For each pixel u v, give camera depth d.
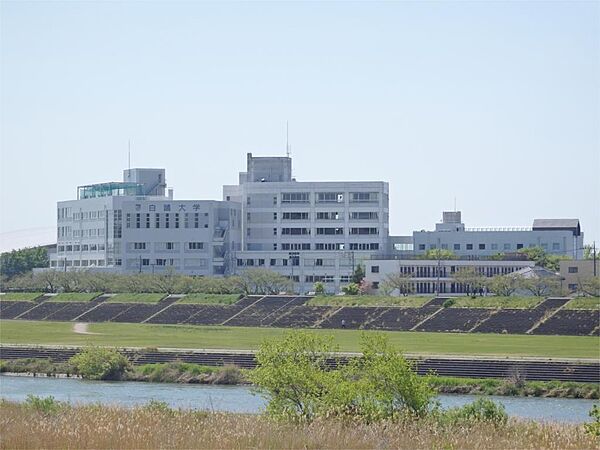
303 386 116.19
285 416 109.25
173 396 184.88
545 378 199.62
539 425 109.00
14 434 94.00
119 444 90.06
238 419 108.19
